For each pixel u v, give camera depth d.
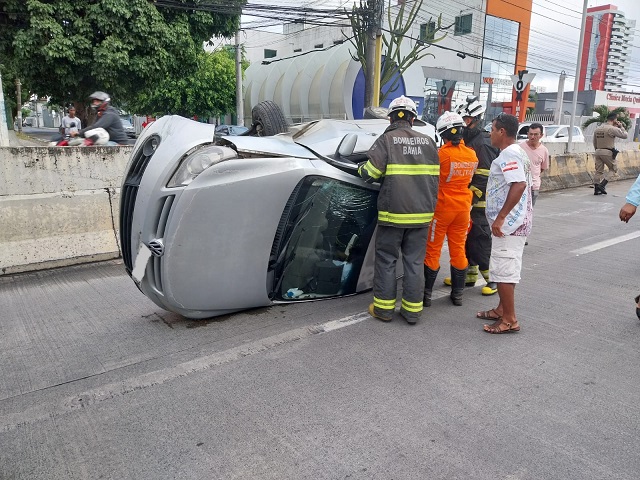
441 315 4.44
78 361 3.56
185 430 2.74
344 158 4.43
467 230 4.68
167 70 16.67
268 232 3.93
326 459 2.49
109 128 8.00
